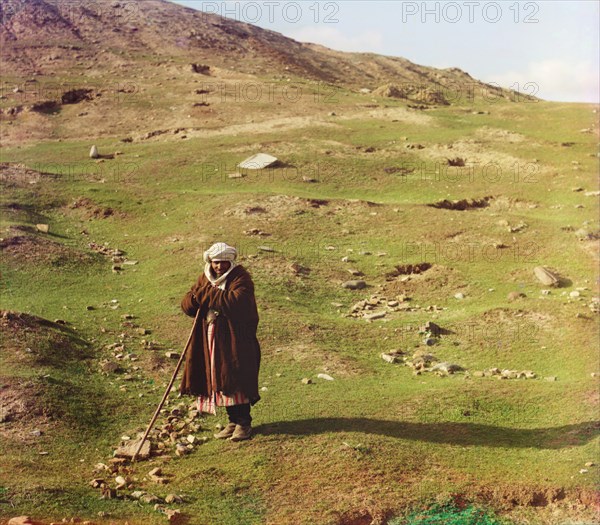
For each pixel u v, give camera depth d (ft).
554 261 55.11
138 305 45.75
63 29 176.04
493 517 22.24
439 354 39.81
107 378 33.45
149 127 111.75
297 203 68.59
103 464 24.97
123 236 62.69
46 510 20.74
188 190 76.69
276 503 22.35
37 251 54.34
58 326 39.22
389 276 54.29
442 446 26.37
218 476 24.06
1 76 144.77
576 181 76.95
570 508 22.79
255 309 26.37
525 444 26.94
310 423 28.07
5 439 26.11
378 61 249.75
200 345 26.73
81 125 115.34
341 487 23.16
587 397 31.19
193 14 209.26
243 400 26.32
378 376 35.58
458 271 53.83
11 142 106.52
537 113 113.19
